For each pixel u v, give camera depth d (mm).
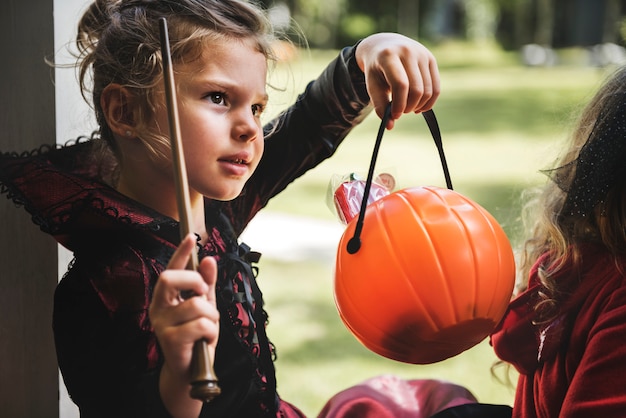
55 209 1541
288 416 1757
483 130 11727
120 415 1434
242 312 1617
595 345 1546
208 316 1172
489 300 1434
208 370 1153
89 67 1789
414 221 1436
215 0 1591
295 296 4520
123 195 1563
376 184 1719
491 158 9375
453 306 1408
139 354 1444
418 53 1659
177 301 1209
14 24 1843
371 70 1670
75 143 1762
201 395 1137
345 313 1492
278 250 5434
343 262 1481
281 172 1896
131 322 1463
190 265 1208
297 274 4910
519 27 32500
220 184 1530
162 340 1170
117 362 1444
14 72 1856
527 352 1737
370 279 1430
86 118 1890
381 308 1426
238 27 1551
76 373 1478
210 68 1509
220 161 1527
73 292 1502
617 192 1629
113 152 1652
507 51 32125
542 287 1685
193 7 1550
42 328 1882
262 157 1878
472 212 1476
